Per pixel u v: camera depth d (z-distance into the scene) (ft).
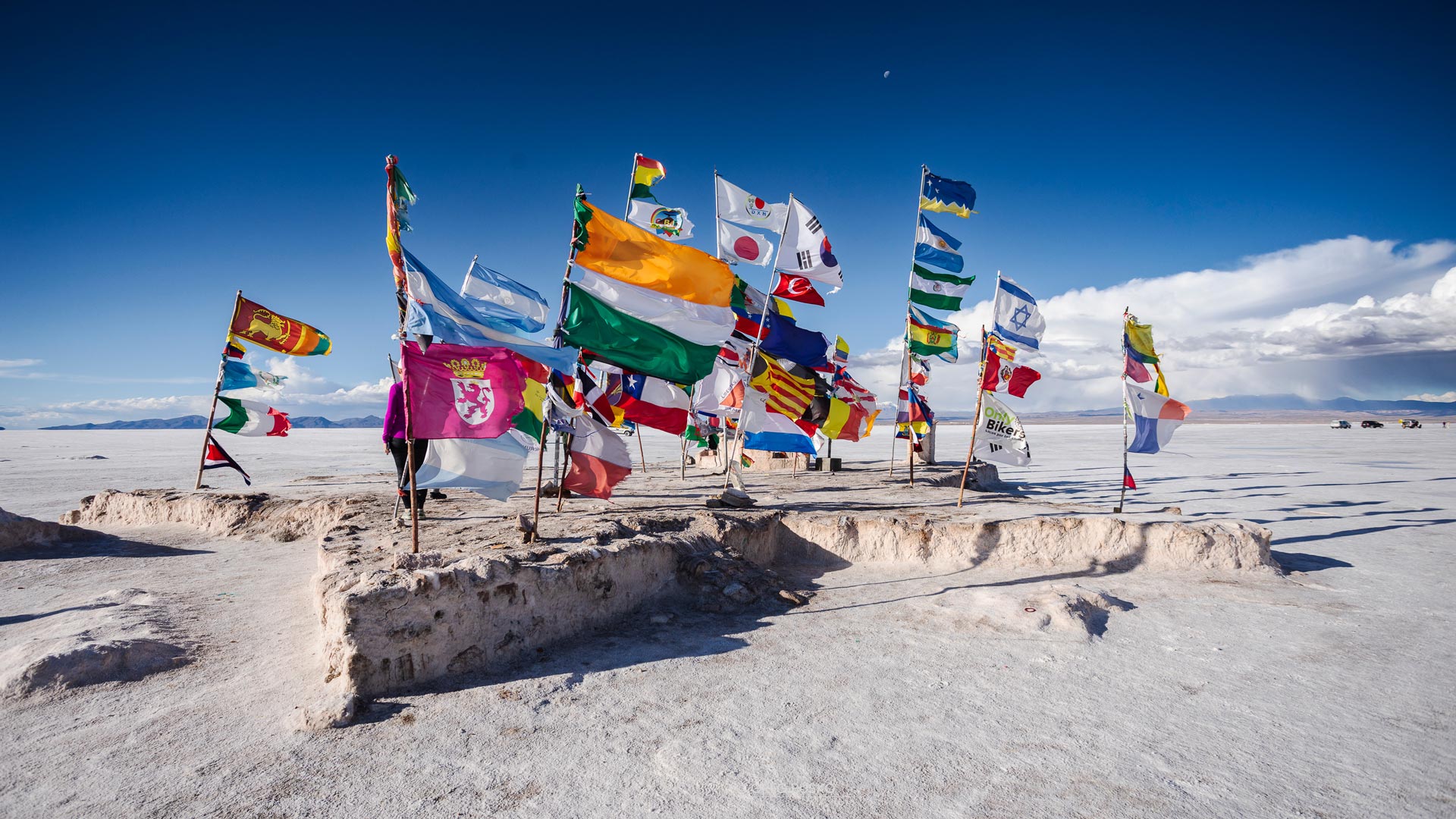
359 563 21.63
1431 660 21.11
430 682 18.22
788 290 40.93
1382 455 122.52
